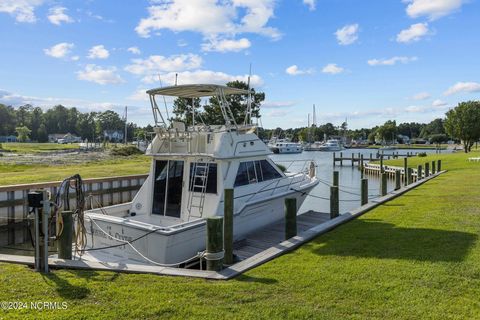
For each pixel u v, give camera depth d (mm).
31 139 130125
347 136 131375
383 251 6586
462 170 23781
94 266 6000
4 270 5820
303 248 7039
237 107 18938
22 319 4137
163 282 5312
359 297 4703
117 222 7961
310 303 4559
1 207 13844
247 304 4559
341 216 9531
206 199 9086
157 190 9719
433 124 142875
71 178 7023
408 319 4121
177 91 10023
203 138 9516
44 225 5781
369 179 34250
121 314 4289
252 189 10078
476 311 4254
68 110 150000
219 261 5871
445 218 8977
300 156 67438
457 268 5582
